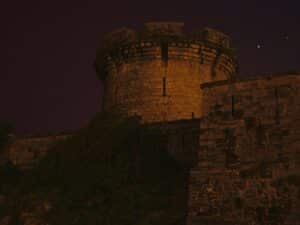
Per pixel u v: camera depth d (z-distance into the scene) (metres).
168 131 33.28
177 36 38.41
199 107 37.94
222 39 39.62
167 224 28.05
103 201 31.12
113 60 39.69
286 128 24.61
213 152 25.69
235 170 24.95
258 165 24.61
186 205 28.84
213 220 24.55
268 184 24.14
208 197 25.00
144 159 32.44
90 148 34.12
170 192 30.42
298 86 24.95
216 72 39.41
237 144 25.31
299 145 24.12
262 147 24.81
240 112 25.73
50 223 31.16
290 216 23.31
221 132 25.83
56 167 34.81
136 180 31.69
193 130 32.66
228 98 26.22
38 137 39.09
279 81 25.38
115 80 39.44
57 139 38.41
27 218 31.86
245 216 24.11
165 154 32.72
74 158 34.50
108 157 33.19
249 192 24.38
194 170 25.69
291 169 23.97
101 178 32.12
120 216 29.86
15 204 33.38
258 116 25.33
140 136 33.28
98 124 34.84
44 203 32.44
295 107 24.72
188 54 38.50
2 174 37.06
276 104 25.14
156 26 38.72
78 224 30.41
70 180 33.31
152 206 29.70
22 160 38.88
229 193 24.70
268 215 23.73
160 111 37.44
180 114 37.38
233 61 40.72
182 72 38.22
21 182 35.53
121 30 39.69
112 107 38.78
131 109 37.97
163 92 37.78
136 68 38.66
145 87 38.09
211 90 26.72
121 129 33.66
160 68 38.22
